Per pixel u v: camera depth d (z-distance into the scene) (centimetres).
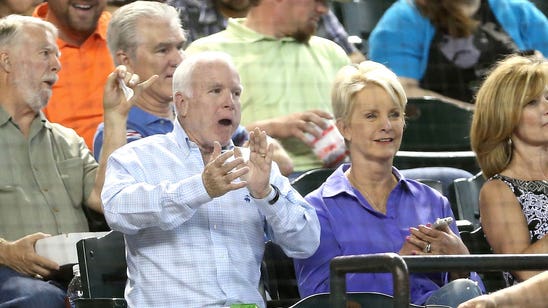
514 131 2012
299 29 2484
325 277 1903
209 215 1831
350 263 1358
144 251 1816
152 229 1811
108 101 2119
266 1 2470
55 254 2039
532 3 2875
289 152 2372
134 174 1825
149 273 1809
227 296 1814
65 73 2442
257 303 1852
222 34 2503
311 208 1855
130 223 1766
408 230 1936
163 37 2225
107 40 2273
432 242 1839
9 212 2120
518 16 2828
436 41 2766
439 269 1397
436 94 2756
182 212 1744
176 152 1866
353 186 1966
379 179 1964
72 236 2056
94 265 1884
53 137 2205
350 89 1959
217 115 1862
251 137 1767
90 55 2477
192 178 1733
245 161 1816
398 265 1316
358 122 1950
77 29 2455
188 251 1811
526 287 1532
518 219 1994
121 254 1923
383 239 1919
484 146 2041
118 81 2122
